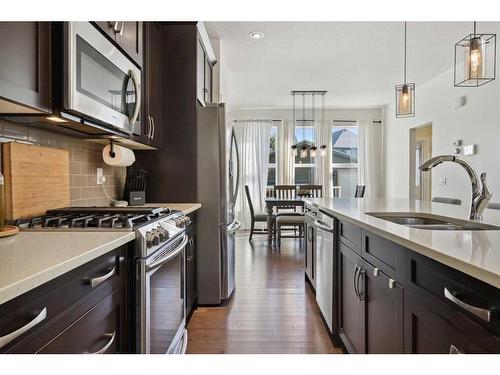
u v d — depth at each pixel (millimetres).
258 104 7117
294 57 4398
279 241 5246
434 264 948
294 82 5555
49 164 1684
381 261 1356
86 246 1014
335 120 7480
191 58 2764
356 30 3596
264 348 2078
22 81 1104
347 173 7621
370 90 6062
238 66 4770
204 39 3086
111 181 2473
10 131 1462
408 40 3850
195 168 2770
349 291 1843
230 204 3094
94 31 1476
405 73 4980
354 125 7562
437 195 5230
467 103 4488
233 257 3184
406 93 3469
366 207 2348
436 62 4582
